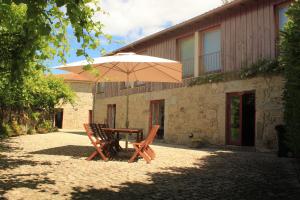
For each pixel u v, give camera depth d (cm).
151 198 430
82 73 909
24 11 507
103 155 755
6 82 790
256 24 1104
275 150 962
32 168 634
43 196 427
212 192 466
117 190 470
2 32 518
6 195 427
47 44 492
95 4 438
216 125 1214
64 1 311
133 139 1588
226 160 782
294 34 603
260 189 486
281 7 1041
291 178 564
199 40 1361
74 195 437
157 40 1619
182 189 482
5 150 937
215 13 1238
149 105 1644
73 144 1161
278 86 985
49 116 2058
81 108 3162
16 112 1636
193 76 1387
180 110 1404
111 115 2097
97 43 432
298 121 581
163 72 955
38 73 731
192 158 816
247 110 1143
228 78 1172
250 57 1116
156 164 711
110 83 2108
